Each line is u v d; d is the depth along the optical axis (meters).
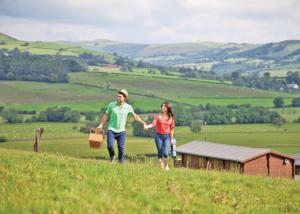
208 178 23.52
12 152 28.47
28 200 14.65
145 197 16.94
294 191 23.69
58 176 19.00
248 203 19.14
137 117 26.14
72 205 14.71
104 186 18.09
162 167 26.59
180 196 18.16
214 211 16.77
